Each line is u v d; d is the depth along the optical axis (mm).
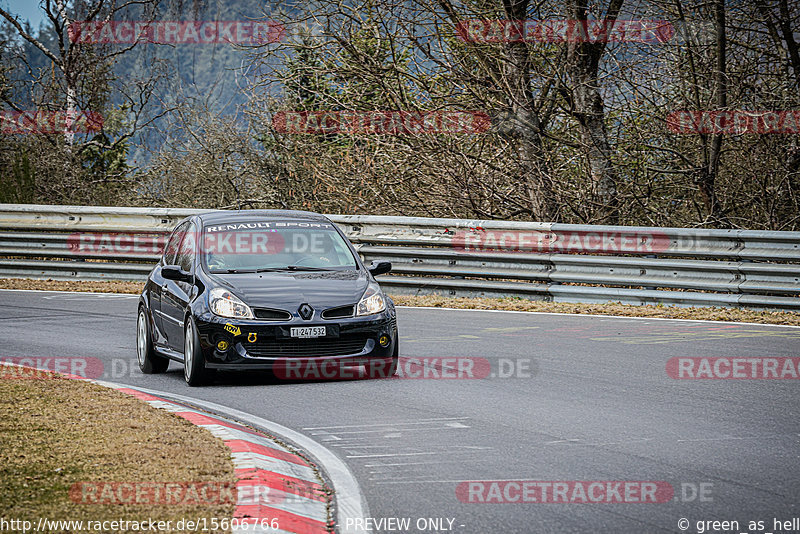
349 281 37406
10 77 118875
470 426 28281
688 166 73000
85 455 23234
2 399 30234
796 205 71188
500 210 75375
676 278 54906
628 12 71750
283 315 35125
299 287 36281
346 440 26828
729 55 72562
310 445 26359
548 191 73000
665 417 29094
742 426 27812
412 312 56031
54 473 21578
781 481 22188
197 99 95312
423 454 25109
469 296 61156
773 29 72250
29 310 57906
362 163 77438
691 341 43625
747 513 19875
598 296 56875
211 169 94562
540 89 76438
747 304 52656
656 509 20219
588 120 73125
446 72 74938
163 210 71375
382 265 40156
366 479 22875
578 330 47906
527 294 59312
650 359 39438
